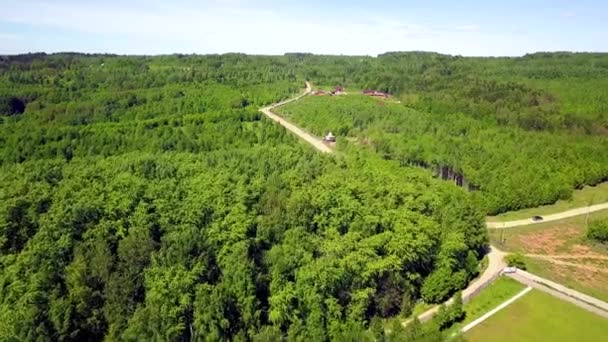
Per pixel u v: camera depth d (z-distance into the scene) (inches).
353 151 7613.2
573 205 7150.6
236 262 4131.4
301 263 4261.8
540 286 4694.9
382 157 7583.7
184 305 3799.2
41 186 5285.4
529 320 4180.6
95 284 4089.6
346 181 5649.6
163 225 4734.3
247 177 5807.1
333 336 3885.3
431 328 3759.8
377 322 3878.0
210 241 4429.1
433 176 7185.0
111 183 5339.6
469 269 4785.9
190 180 5615.2
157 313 3690.9
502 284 4746.6
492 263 5177.2
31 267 4124.0
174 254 4133.9
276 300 3976.4
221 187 5270.7
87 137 7396.7
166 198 5064.0
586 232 6131.9
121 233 4559.5
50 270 4082.2
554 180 7303.2
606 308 4328.3
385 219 4827.8
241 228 4554.6
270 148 7194.9
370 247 4416.8
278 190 5433.1
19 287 3895.2
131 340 3592.5
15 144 7130.9
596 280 4911.4
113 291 3932.1
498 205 6663.4
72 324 3764.8
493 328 4060.0
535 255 5467.5
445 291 4463.6
